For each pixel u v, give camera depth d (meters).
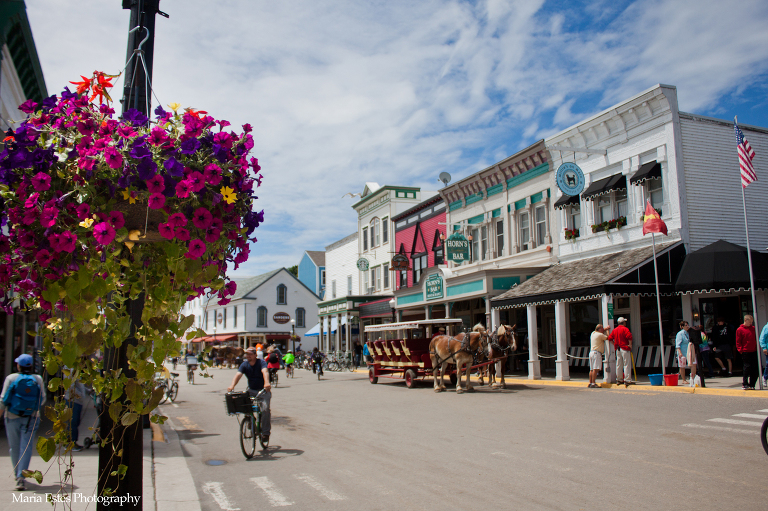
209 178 3.10
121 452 2.99
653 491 6.45
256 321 60.81
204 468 8.66
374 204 39.50
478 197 28.16
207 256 3.32
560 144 22.81
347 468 8.35
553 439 9.70
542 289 20.22
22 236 2.84
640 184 19.31
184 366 43.06
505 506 6.16
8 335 13.44
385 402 16.39
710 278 16.66
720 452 8.15
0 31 9.23
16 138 2.94
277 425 12.81
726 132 19.19
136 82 5.36
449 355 18.73
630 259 18.36
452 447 9.49
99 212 2.90
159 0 5.60
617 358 17.03
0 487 7.08
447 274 26.59
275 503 6.68
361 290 41.28
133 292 3.04
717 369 18.58
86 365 2.89
